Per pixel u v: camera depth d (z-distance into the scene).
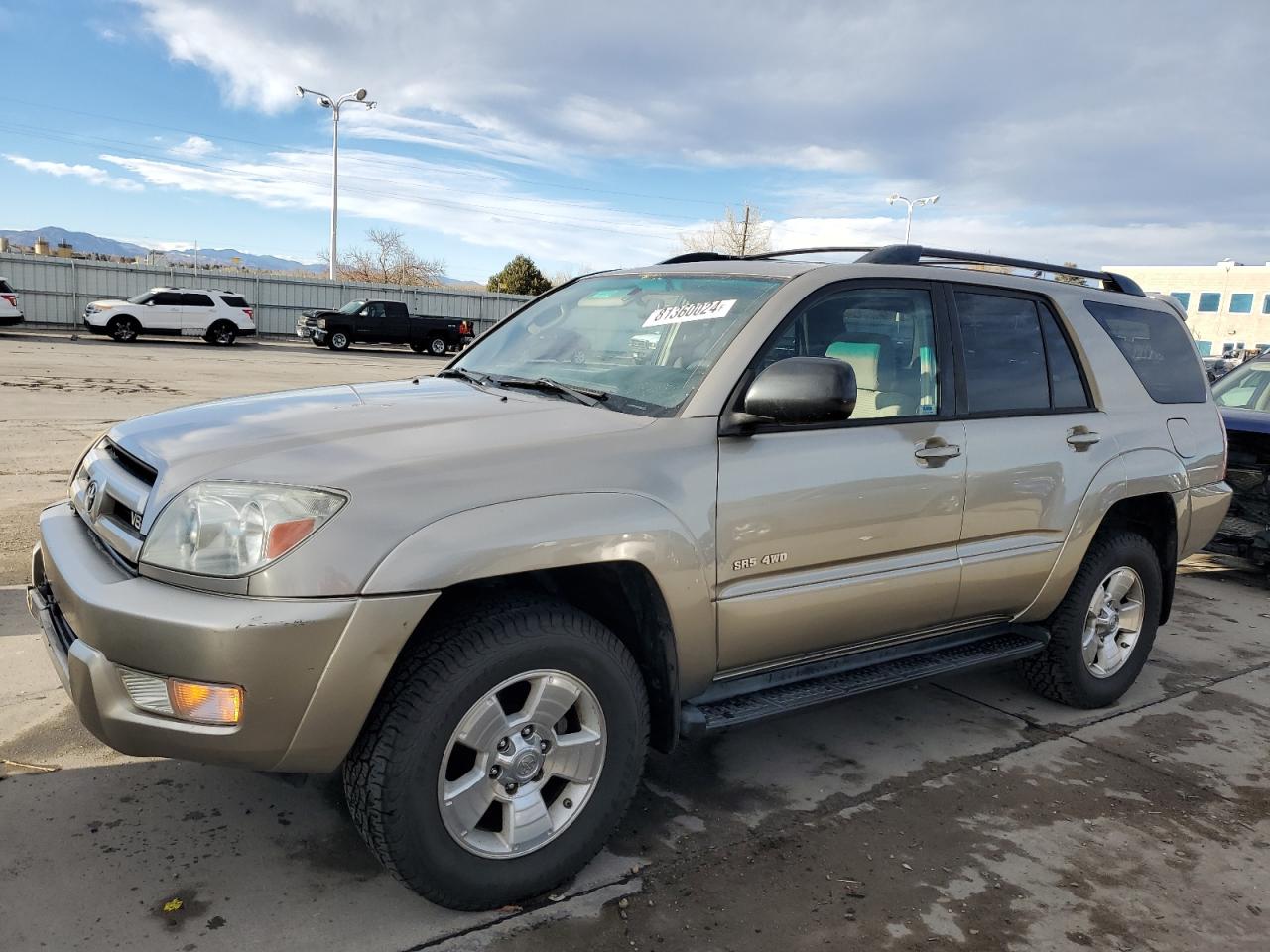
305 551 2.19
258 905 2.52
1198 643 5.45
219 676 2.14
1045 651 4.13
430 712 2.32
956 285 3.64
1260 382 7.48
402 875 2.38
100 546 2.55
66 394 13.72
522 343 3.68
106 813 2.91
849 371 2.68
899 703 4.30
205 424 2.74
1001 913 2.71
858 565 3.16
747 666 3.03
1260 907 2.82
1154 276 68.69
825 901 2.71
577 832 2.64
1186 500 4.42
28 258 31.08
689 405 2.84
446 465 2.41
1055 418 3.84
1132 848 3.12
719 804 3.25
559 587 2.87
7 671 3.84
